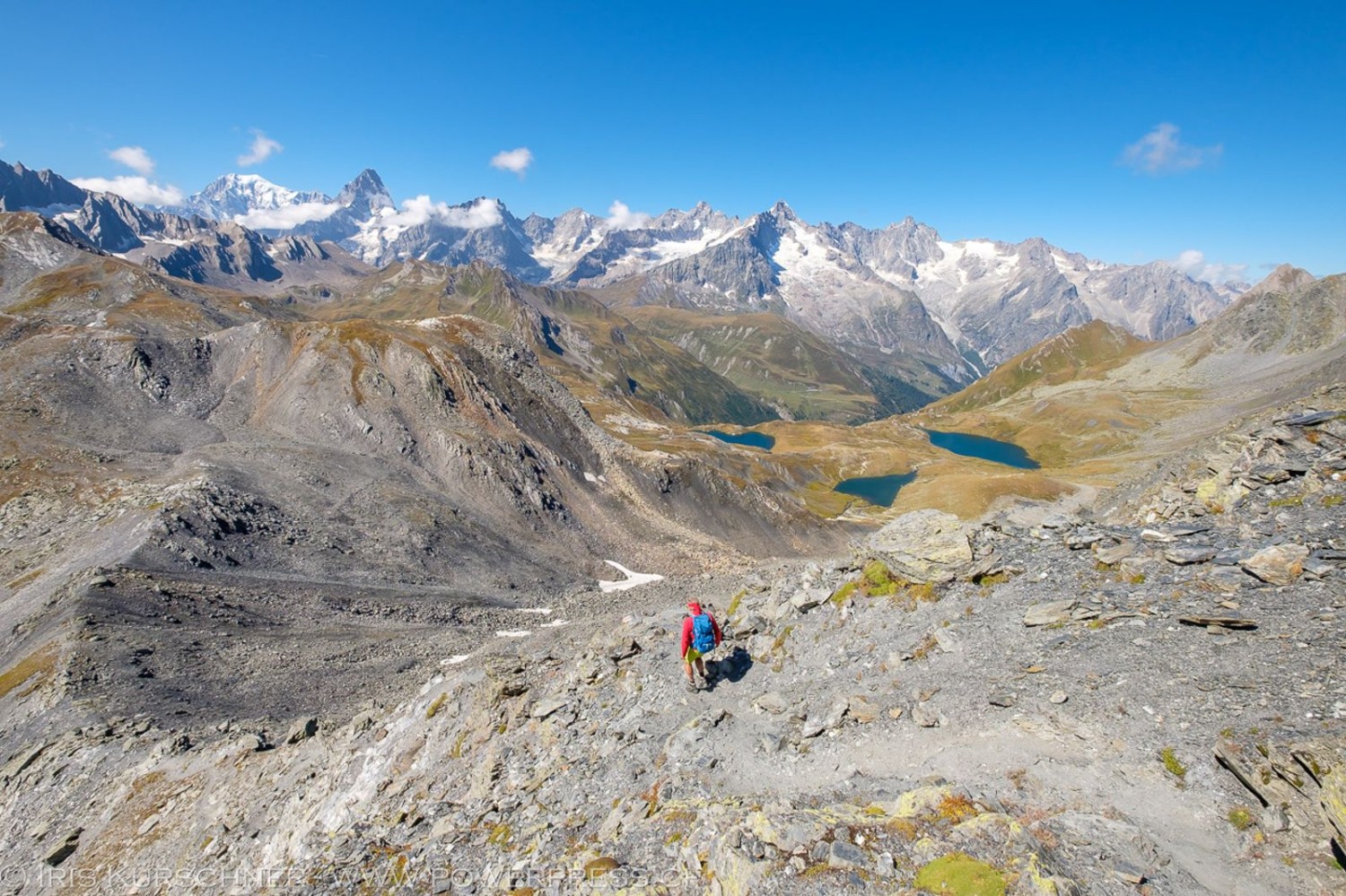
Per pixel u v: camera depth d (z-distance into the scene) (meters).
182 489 65.94
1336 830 9.12
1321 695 11.37
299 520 71.69
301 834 23.28
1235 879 9.37
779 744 15.85
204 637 46.56
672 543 107.25
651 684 21.20
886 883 10.52
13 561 58.28
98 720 35.34
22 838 29.19
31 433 83.25
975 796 12.09
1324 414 20.66
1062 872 9.77
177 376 109.50
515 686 24.75
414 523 78.69
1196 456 47.91
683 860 12.61
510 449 106.31
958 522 21.64
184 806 28.55
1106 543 19.36
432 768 22.84
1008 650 16.31
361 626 54.78
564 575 83.19
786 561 107.44
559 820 16.28
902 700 15.92
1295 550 15.25
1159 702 12.90
